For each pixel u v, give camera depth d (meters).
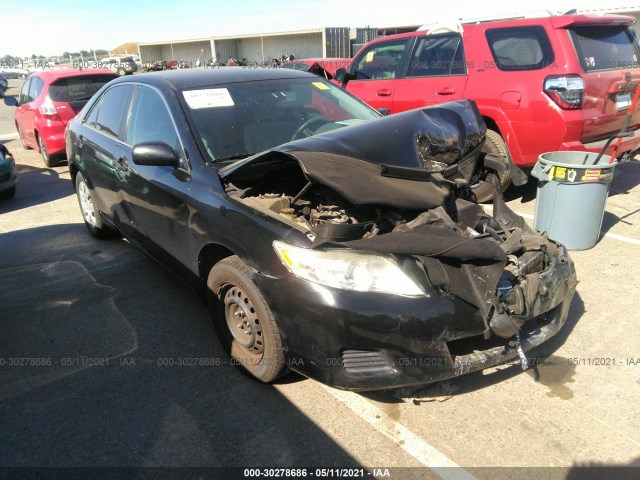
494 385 2.77
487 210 3.88
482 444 2.38
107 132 4.35
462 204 2.94
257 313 2.66
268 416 2.62
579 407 2.58
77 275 4.41
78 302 3.91
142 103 3.84
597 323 3.32
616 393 2.67
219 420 2.60
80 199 5.30
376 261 2.34
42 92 8.78
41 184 8.10
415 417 2.56
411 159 2.81
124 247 5.04
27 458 2.41
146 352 3.22
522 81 5.20
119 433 2.54
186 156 3.23
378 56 7.00
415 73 6.39
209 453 2.40
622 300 3.59
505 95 5.33
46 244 5.25
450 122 3.24
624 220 5.16
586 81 4.94
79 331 3.50
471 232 2.77
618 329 3.24
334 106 3.95
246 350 2.89
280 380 2.87
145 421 2.62
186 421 2.60
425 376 2.33
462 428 2.47
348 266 2.34
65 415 2.68
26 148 11.12
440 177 2.82
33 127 9.12
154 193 3.45
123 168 3.86
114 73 9.34
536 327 2.73
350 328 2.29
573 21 4.98
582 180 4.18
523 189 6.24
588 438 2.38
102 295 4.01
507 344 2.53
